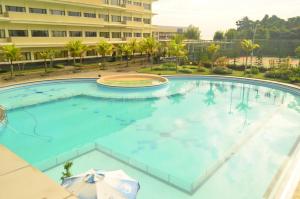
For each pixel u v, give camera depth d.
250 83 30.30
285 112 19.98
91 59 45.44
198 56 42.84
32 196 3.05
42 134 16.19
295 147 13.62
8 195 3.07
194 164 12.20
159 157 12.98
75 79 30.41
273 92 26.39
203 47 46.12
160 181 10.35
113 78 31.39
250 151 13.23
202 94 25.94
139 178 10.55
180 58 43.50
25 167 3.74
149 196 9.41
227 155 12.83
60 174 10.84
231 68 38.16
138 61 49.69
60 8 39.47
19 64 35.03
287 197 8.11
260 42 49.84
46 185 3.28
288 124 17.33
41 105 22.19
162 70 37.78
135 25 53.25
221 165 11.80
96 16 46.06
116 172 7.10
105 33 48.22
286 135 15.37
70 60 41.94
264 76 32.03
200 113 20.11
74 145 14.59
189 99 24.14
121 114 20.03
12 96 24.14
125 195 6.26
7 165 3.79
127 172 11.00
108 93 25.08
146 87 26.08
